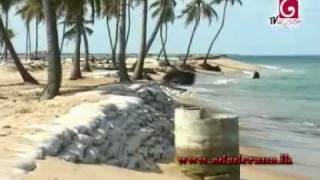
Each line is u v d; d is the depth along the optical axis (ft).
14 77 132.57
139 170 40.68
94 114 43.62
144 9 113.09
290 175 47.65
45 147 32.76
